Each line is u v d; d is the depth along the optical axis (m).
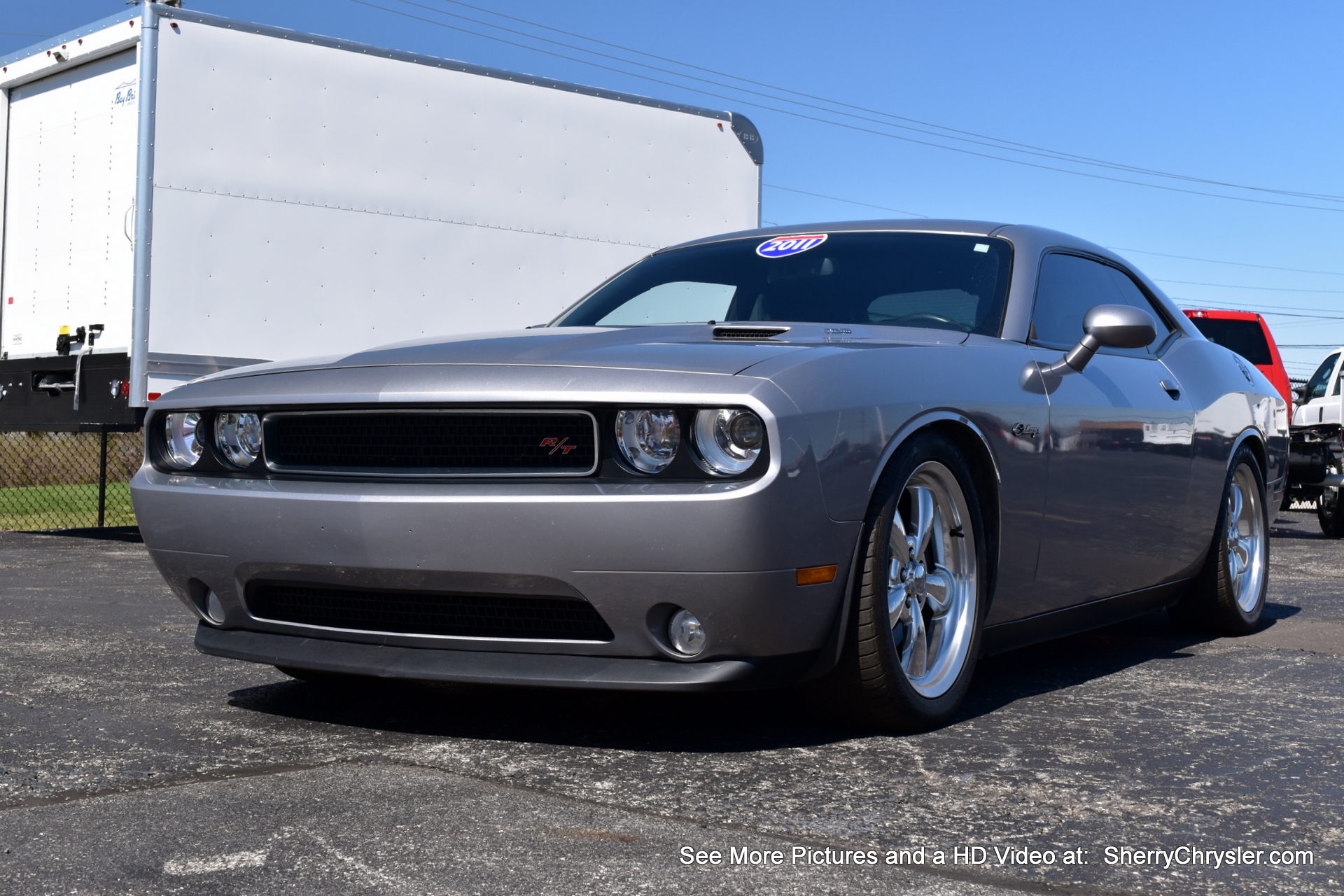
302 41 7.66
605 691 3.32
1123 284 4.24
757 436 2.49
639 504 2.47
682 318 3.74
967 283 3.58
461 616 2.74
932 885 1.92
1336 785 2.50
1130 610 3.95
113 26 7.38
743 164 9.84
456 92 8.30
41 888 1.86
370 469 2.77
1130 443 3.63
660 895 1.86
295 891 1.86
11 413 8.33
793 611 2.56
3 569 6.43
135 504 3.11
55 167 8.03
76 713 3.07
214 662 3.79
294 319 7.64
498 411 2.63
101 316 7.60
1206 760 2.69
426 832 2.13
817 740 2.82
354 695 3.29
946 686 2.98
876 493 2.74
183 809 2.25
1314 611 5.31
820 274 3.72
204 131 7.31
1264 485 4.72
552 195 8.76
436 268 8.23
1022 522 3.19
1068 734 2.92
